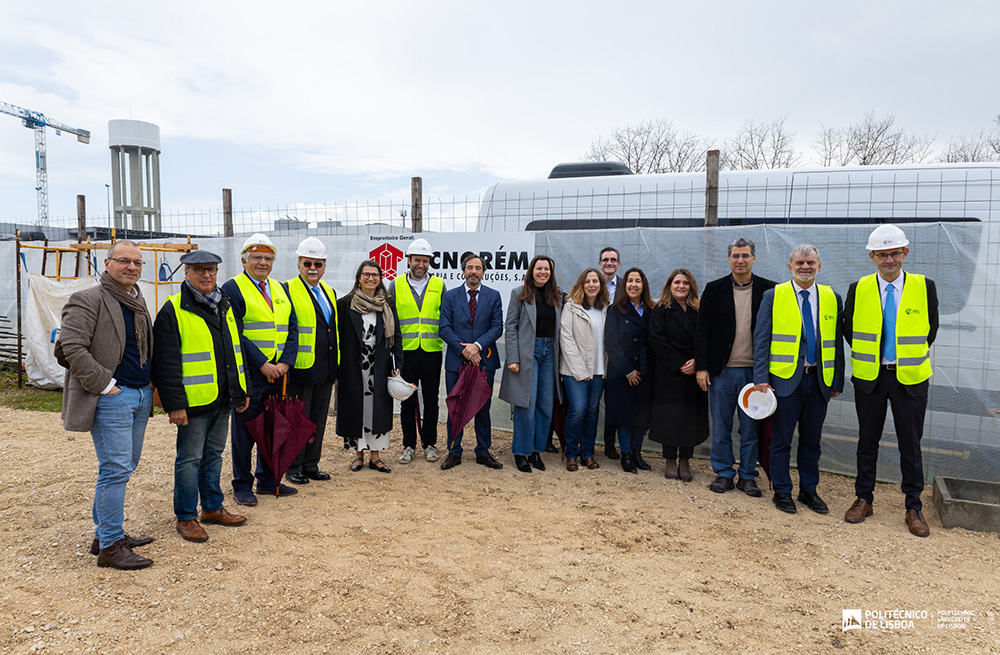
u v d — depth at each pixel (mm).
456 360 5367
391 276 7035
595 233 6062
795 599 3242
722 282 4770
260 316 4289
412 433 5574
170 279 8242
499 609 3053
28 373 8375
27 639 2695
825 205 5699
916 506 4164
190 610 2967
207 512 3971
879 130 24844
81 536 3779
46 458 5391
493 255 6516
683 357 4953
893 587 3395
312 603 3051
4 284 10008
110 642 2697
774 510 4520
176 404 3482
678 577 3451
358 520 4137
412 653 2693
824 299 4391
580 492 4824
